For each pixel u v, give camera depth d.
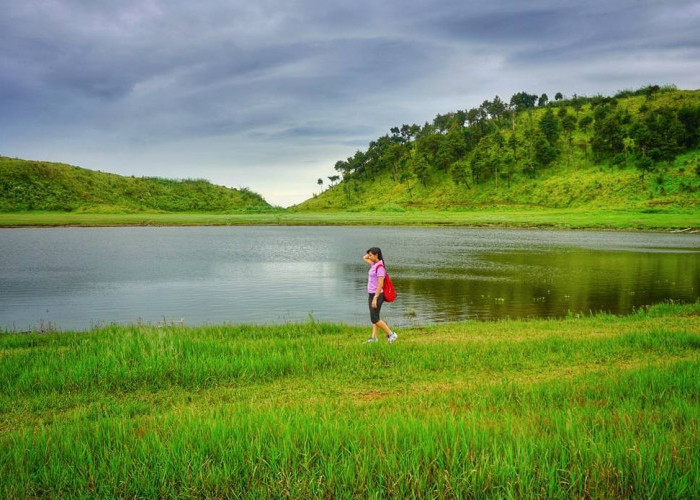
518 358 9.87
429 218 130.88
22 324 19.23
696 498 3.93
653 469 4.18
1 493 4.18
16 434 5.54
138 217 144.38
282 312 21.27
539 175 187.38
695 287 26.48
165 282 30.02
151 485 4.30
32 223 107.38
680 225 87.88
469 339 12.46
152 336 11.16
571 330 13.77
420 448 4.65
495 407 6.45
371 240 67.19
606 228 92.19
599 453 4.48
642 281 28.88
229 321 19.53
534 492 4.12
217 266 37.97
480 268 35.44
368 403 6.95
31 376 8.59
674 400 6.37
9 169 183.25
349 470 4.32
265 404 7.06
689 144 166.62
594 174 169.25
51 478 4.44
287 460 4.54
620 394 6.83
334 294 25.69
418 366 9.33
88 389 8.32
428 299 23.66
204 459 4.64
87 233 85.44
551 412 5.89
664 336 11.35
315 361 9.65
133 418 6.68
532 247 53.88
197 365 9.04
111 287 28.06
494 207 171.62
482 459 4.41
